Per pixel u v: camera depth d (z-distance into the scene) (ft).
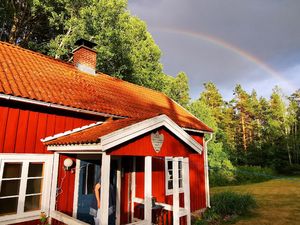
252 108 156.76
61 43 51.78
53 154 20.68
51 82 24.53
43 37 64.59
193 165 37.17
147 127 18.86
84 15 49.08
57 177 20.63
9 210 17.94
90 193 23.04
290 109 147.95
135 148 18.31
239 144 140.56
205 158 40.14
